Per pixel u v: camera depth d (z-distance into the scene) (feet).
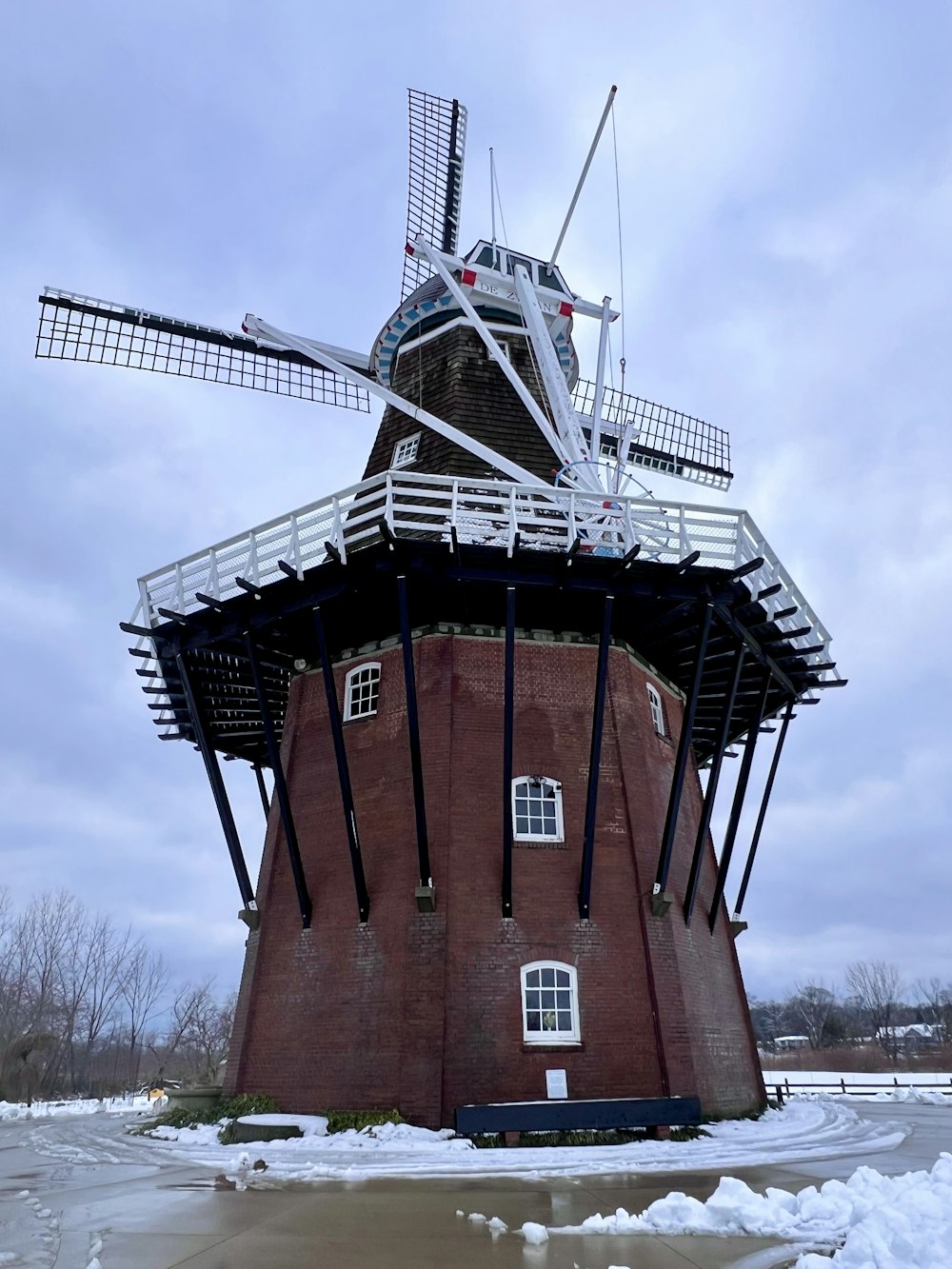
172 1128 55.01
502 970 51.70
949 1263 19.48
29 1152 49.93
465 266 76.54
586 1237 25.03
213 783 61.77
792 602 61.77
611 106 72.02
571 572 53.47
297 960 56.65
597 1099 49.49
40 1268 21.66
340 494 54.03
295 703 66.39
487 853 54.75
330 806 60.39
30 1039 152.15
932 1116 65.51
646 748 61.57
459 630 60.95
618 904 55.21
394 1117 47.67
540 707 59.77
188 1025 219.61
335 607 58.39
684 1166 38.58
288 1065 53.67
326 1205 29.89
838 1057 252.21
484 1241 24.30
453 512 51.96
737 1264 21.76
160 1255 22.71
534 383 78.74
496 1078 49.03
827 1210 26.30
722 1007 60.54
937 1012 320.09
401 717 59.72
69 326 86.58
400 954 52.34
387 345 84.07
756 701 69.62
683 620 60.49
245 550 57.31
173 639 60.29
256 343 91.15
